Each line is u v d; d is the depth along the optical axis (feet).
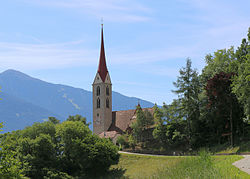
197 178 78.48
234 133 248.93
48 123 295.48
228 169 85.30
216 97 233.55
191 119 274.36
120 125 386.11
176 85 279.49
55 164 247.09
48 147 247.29
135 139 327.88
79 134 268.00
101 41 414.00
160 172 101.55
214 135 261.65
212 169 81.92
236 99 226.17
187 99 275.80
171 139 293.43
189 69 279.08
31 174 221.46
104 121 389.60
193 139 266.36
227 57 277.03
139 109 337.31
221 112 234.99
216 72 261.03
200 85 283.59
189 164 98.68
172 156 249.34
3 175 84.38
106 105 395.96
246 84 182.29
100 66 405.39
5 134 89.40
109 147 256.32
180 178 84.74
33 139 272.51
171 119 296.92
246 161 102.78
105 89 397.19
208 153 99.66
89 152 245.45
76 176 248.93
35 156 238.27
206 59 313.73
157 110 309.63
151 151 291.99
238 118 239.30
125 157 274.36
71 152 251.80
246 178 73.26
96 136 282.36
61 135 267.80
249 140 223.51
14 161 87.61
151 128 333.42
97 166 245.45
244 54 256.11
